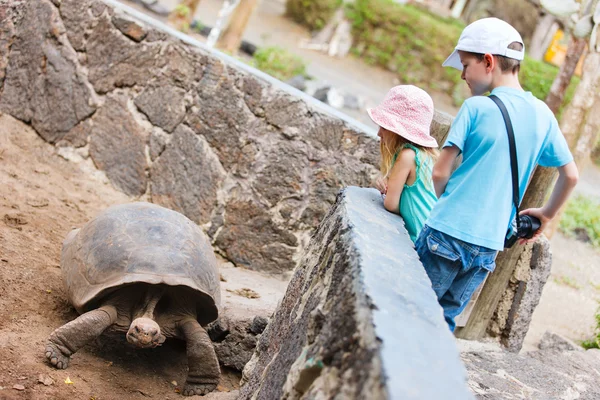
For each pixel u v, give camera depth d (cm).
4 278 447
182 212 627
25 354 379
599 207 1261
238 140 608
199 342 408
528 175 322
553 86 982
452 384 179
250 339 458
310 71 1866
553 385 457
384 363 177
